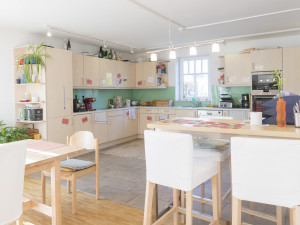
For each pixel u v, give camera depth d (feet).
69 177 8.75
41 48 14.52
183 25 15.25
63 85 15.75
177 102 23.11
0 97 14.80
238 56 18.72
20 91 15.62
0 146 4.79
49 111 14.93
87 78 18.21
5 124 14.17
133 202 9.66
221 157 7.49
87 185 11.43
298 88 16.42
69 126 16.17
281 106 6.84
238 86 19.54
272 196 4.89
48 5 11.60
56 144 8.07
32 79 14.61
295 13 13.29
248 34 17.76
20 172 5.24
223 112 18.74
